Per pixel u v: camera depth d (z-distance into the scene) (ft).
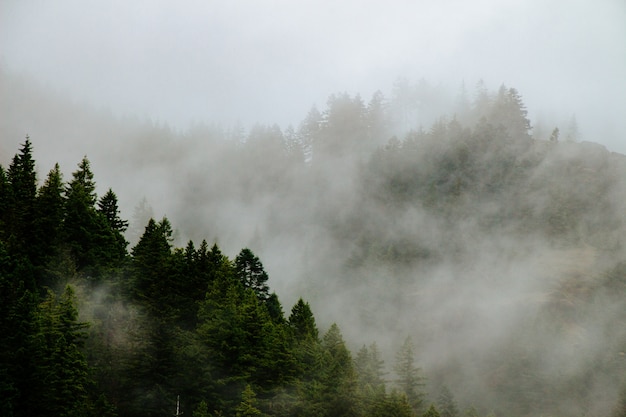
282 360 134.10
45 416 95.04
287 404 126.41
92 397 113.50
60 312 107.14
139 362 119.75
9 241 132.05
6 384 88.58
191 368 120.67
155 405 117.60
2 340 93.25
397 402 131.85
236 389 123.85
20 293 100.94
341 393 127.34
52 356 98.84
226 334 128.88
